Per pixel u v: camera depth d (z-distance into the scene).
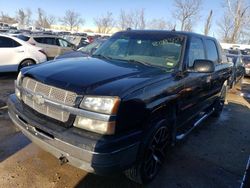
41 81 2.80
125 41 4.19
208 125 5.70
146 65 3.55
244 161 4.09
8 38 8.70
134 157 2.66
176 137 3.82
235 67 9.99
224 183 3.41
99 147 2.36
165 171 3.54
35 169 3.28
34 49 9.30
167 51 3.82
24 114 2.90
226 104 7.91
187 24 31.62
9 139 4.01
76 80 2.67
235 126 5.79
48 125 2.64
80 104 2.50
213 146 4.55
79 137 2.44
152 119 2.93
